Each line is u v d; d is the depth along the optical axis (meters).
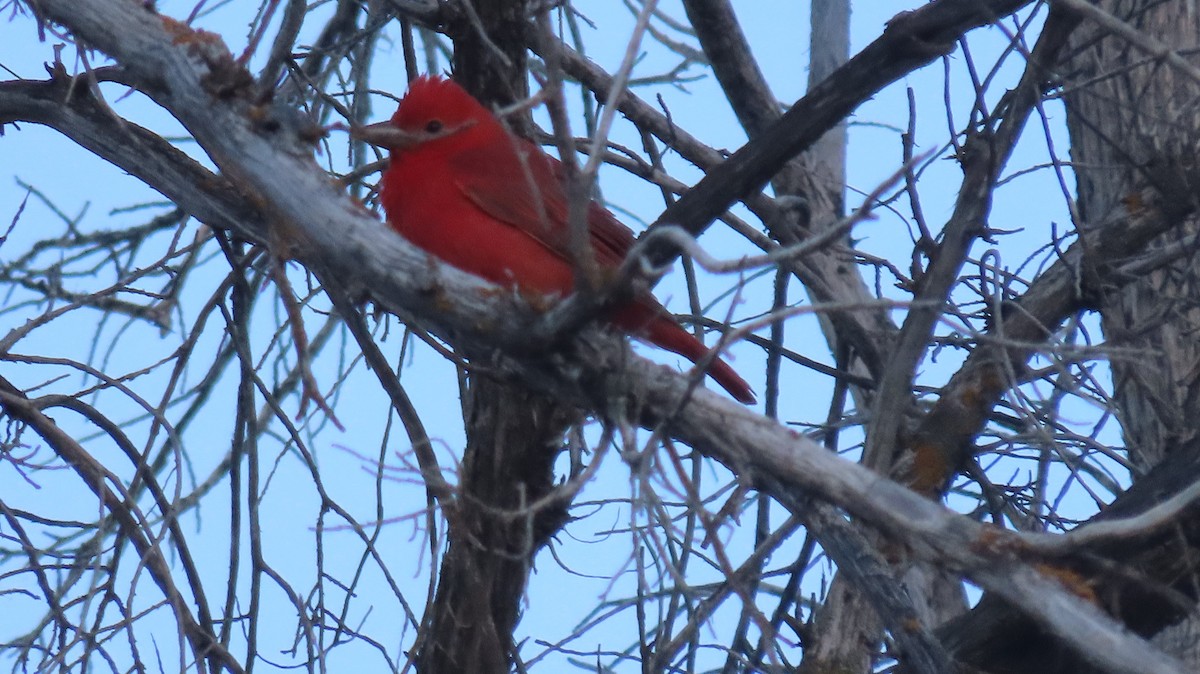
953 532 7.62
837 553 8.95
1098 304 11.30
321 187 8.31
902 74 10.23
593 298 7.55
